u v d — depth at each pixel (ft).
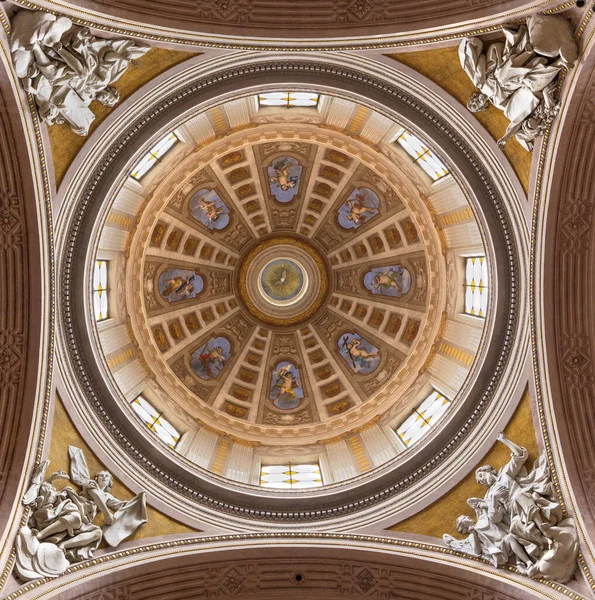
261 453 70.49
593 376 50.11
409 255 78.13
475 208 54.03
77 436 53.36
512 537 47.85
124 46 45.52
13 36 40.16
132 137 51.75
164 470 57.36
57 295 51.62
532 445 51.78
